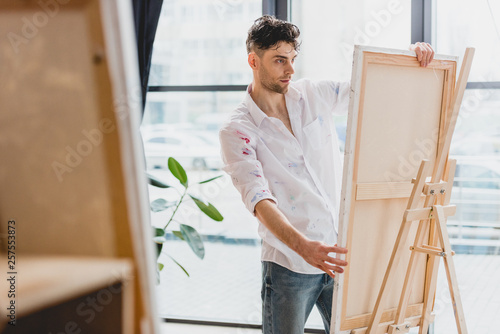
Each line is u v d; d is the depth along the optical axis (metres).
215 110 2.82
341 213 1.55
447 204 1.72
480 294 2.54
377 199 1.62
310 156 1.75
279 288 1.69
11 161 0.35
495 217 2.50
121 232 0.35
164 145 2.91
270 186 1.73
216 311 2.97
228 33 2.76
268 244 1.72
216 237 3.04
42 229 0.35
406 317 1.76
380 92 1.57
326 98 1.80
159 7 2.51
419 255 1.69
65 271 0.35
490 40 2.38
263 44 1.66
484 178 2.48
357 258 1.61
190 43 2.79
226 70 2.78
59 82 0.35
